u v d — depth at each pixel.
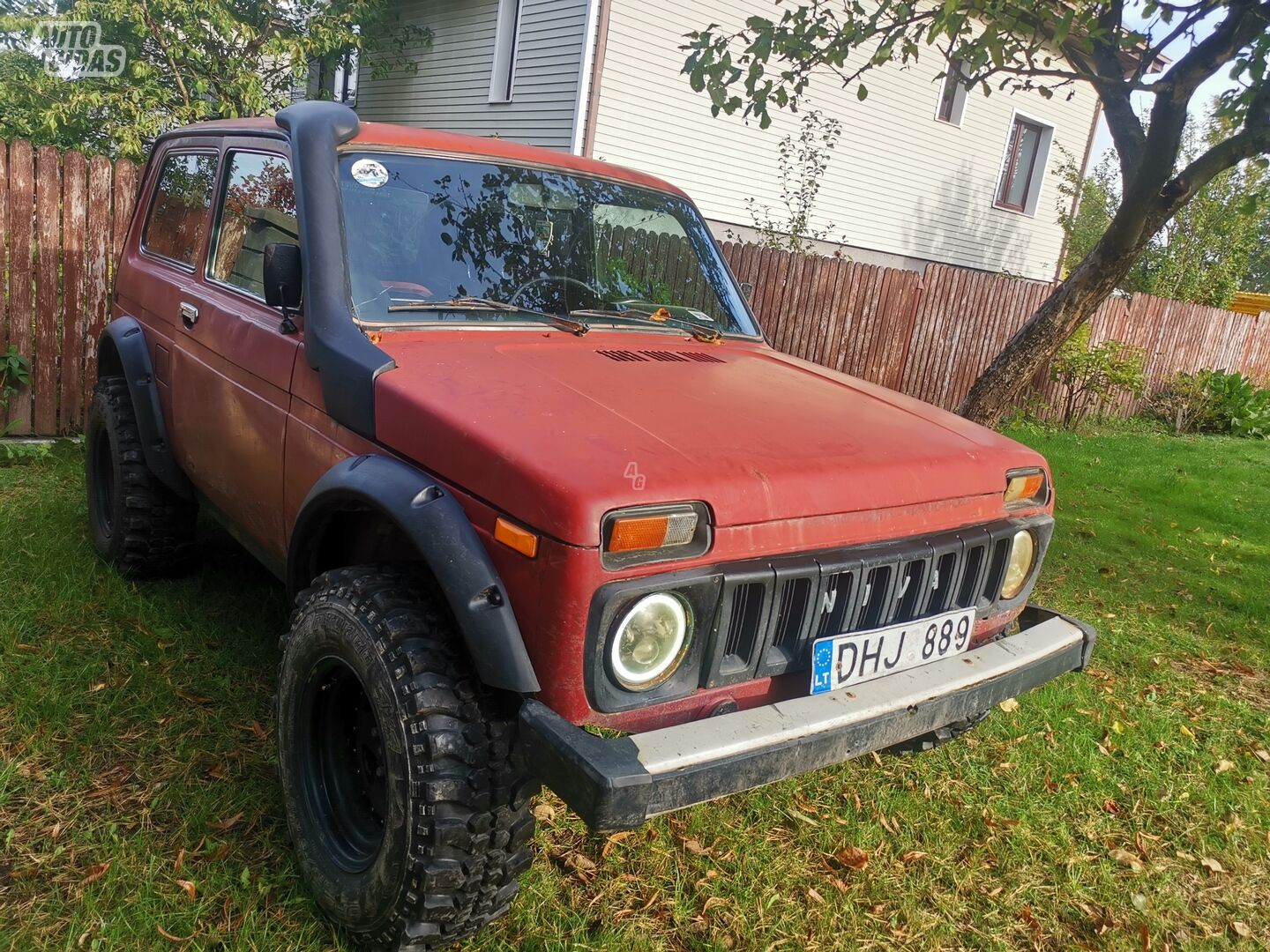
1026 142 16.31
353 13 12.26
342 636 2.15
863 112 13.60
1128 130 5.76
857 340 9.95
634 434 2.11
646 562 1.89
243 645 3.59
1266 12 4.58
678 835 2.87
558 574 1.83
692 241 3.61
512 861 2.10
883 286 9.90
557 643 1.85
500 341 2.70
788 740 1.99
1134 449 10.68
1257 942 2.77
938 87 14.28
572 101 11.14
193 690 3.25
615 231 3.31
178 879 2.40
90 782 2.73
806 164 13.09
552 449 1.97
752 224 13.00
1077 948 2.64
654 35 11.28
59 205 5.72
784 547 2.10
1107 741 3.77
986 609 2.63
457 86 13.21
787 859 2.83
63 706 3.02
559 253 3.10
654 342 3.08
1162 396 13.70
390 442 2.27
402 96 14.40
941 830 3.07
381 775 2.29
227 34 11.15
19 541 4.22
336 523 2.54
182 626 3.69
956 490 2.48
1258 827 3.32
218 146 3.62
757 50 4.95
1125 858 3.05
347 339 2.47
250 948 2.21
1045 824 3.18
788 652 2.17
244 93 11.11
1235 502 8.30
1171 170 5.52
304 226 2.66
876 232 14.52
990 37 4.55
